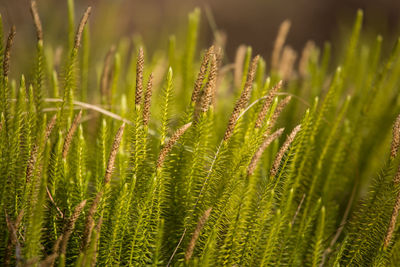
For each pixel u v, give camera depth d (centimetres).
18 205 47
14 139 46
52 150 48
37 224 44
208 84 46
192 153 48
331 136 51
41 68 48
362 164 55
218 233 46
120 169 48
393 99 56
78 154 47
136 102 46
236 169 46
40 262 45
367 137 56
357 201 52
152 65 59
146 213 46
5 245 46
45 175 44
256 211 46
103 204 46
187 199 48
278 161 45
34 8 48
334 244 50
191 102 47
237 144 49
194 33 57
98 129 53
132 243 46
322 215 45
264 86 49
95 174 51
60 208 48
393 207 46
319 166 51
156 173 46
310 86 58
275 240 46
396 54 53
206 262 44
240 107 46
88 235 44
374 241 47
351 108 57
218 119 55
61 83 52
